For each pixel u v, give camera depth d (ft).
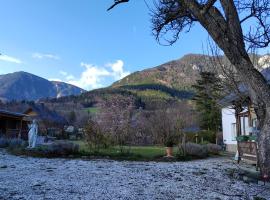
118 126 72.84
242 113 63.10
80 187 26.40
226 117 91.97
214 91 42.96
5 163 42.04
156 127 97.04
